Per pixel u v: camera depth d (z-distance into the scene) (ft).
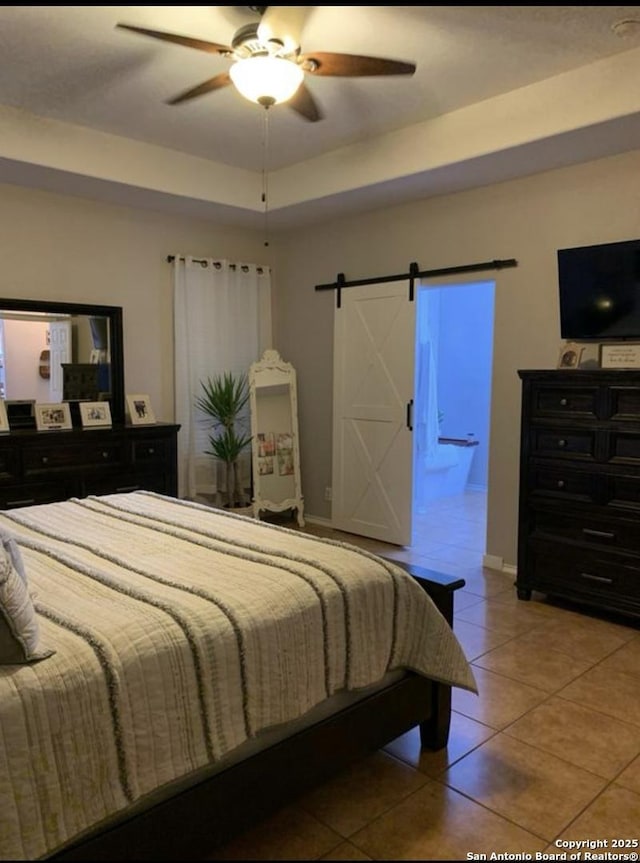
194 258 16.92
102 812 4.71
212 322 17.40
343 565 6.88
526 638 10.71
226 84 9.11
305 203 15.44
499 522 14.33
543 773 7.12
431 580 7.54
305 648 6.05
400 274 15.71
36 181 13.52
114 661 4.85
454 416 24.91
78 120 12.59
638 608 10.87
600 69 10.21
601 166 12.16
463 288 24.18
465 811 6.49
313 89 11.12
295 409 18.35
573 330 12.36
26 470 12.87
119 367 15.55
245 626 5.61
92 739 4.66
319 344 18.04
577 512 11.60
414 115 12.42
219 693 5.37
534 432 12.08
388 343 16.01
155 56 9.86
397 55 9.85
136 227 15.93
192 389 17.06
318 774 6.30
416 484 20.83
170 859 5.18
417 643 7.11
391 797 6.72
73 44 9.46
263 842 6.07
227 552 7.24
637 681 9.23
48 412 14.21
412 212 15.39
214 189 15.17
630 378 10.71
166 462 15.07
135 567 6.72
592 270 11.85
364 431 16.81
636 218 11.80
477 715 8.32
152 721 4.98
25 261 14.14
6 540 5.78
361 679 6.54
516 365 13.75
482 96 11.56
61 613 5.44
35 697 4.45
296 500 18.34
